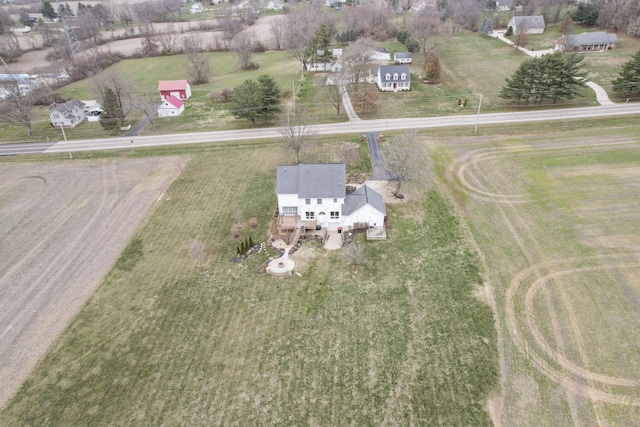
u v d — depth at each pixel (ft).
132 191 183.42
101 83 290.15
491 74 304.30
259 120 246.68
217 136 233.76
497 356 103.04
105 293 128.36
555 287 121.08
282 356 106.22
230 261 139.23
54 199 180.14
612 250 132.26
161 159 210.79
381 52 344.90
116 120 247.50
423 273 130.31
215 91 301.22
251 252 142.41
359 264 134.72
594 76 281.33
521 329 109.50
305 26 404.16
